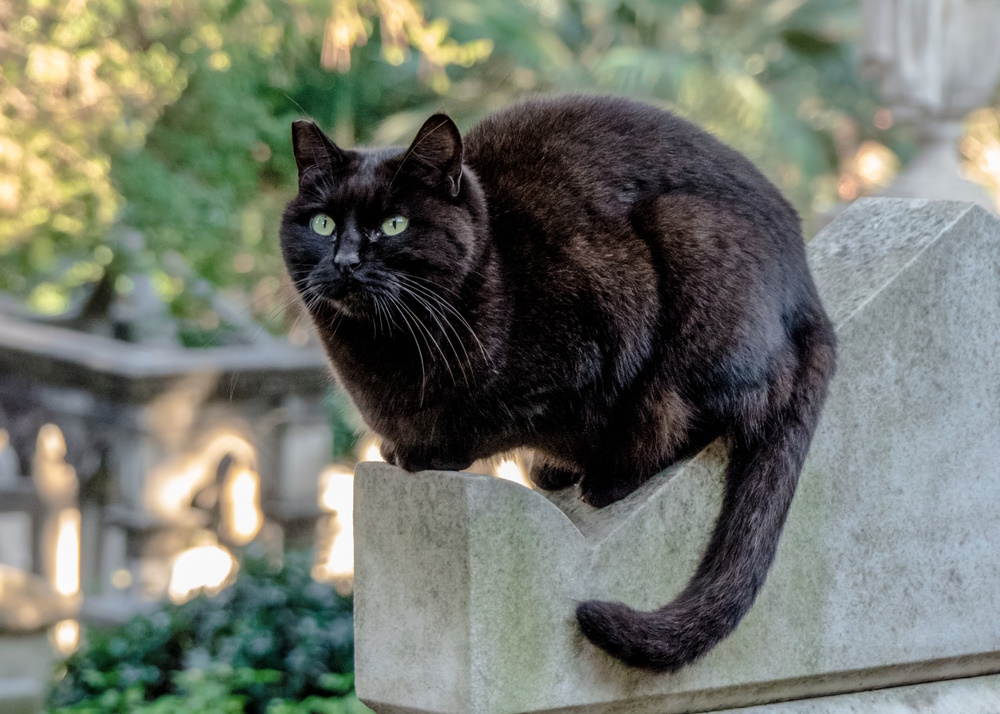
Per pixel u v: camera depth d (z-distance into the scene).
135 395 11.08
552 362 3.39
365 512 3.22
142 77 9.91
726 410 3.39
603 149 3.56
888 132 17.66
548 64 14.14
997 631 3.83
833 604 3.58
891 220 3.90
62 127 9.52
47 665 7.38
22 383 11.91
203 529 12.06
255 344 11.87
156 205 10.55
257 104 11.12
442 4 13.34
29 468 12.40
